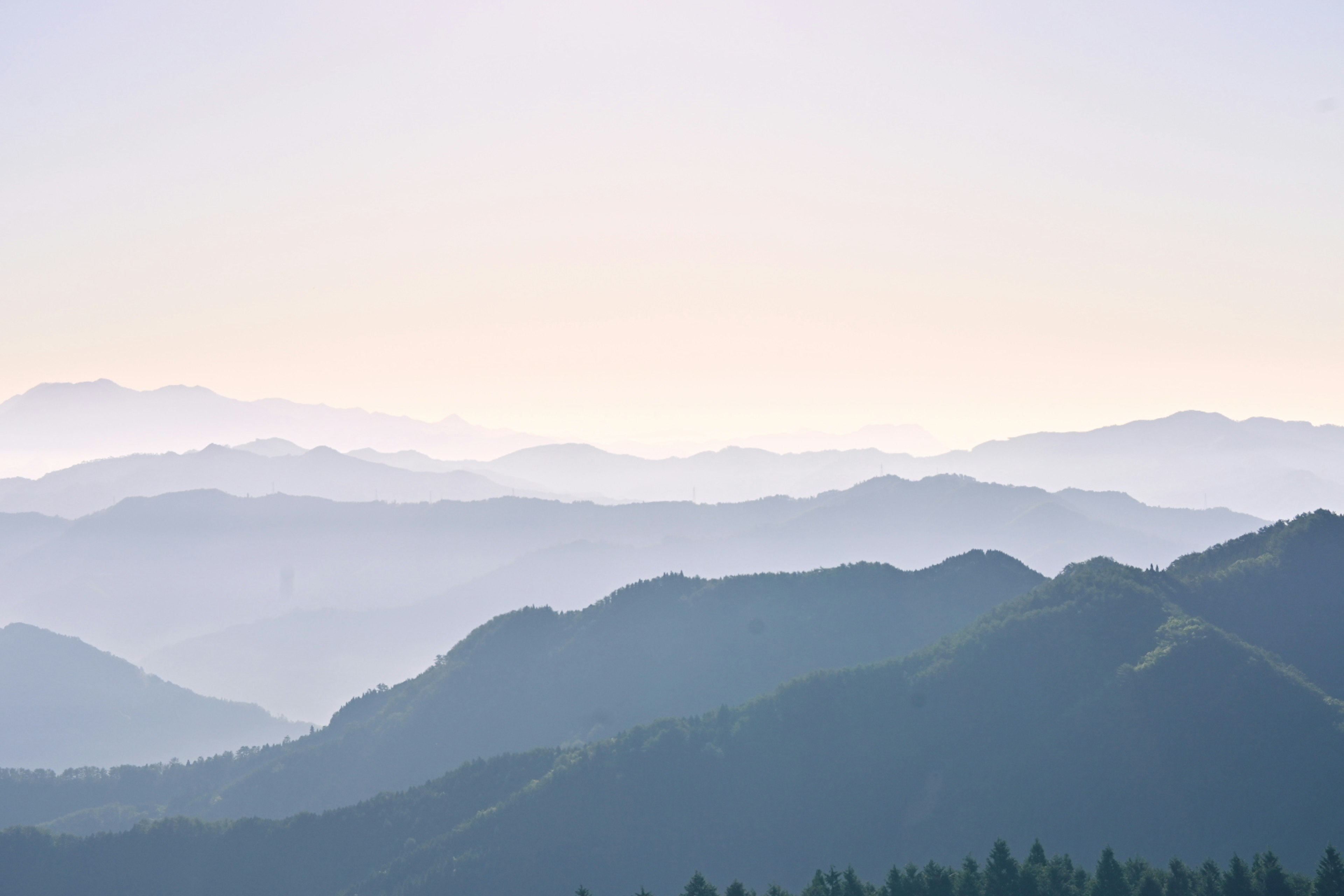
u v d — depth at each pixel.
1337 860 128.12
